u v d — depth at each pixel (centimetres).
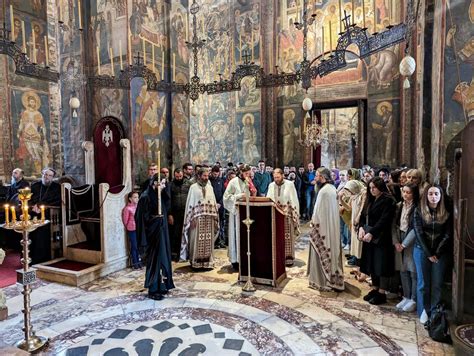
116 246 554
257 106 1265
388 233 396
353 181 557
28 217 305
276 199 582
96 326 356
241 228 486
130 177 595
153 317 377
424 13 417
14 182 657
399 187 470
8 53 622
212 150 1373
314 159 1395
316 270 463
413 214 358
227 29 1326
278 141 1259
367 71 1106
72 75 930
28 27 830
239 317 376
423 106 423
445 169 357
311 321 366
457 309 320
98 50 905
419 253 353
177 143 1123
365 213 418
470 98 342
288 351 305
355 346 313
